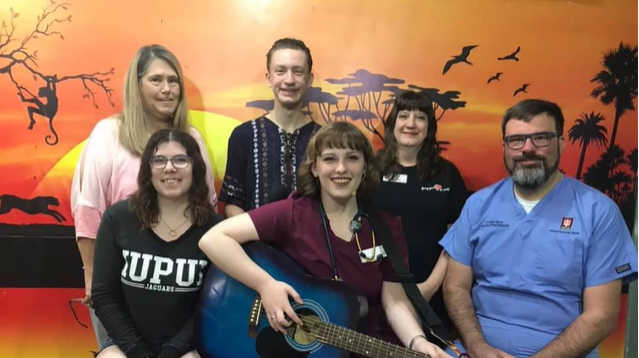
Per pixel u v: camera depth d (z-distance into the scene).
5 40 2.25
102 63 2.29
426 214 2.12
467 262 1.98
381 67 2.38
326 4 2.34
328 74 2.38
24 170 2.31
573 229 1.80
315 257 1.66
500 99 2.43
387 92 2.40
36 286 2.34
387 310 1.72
